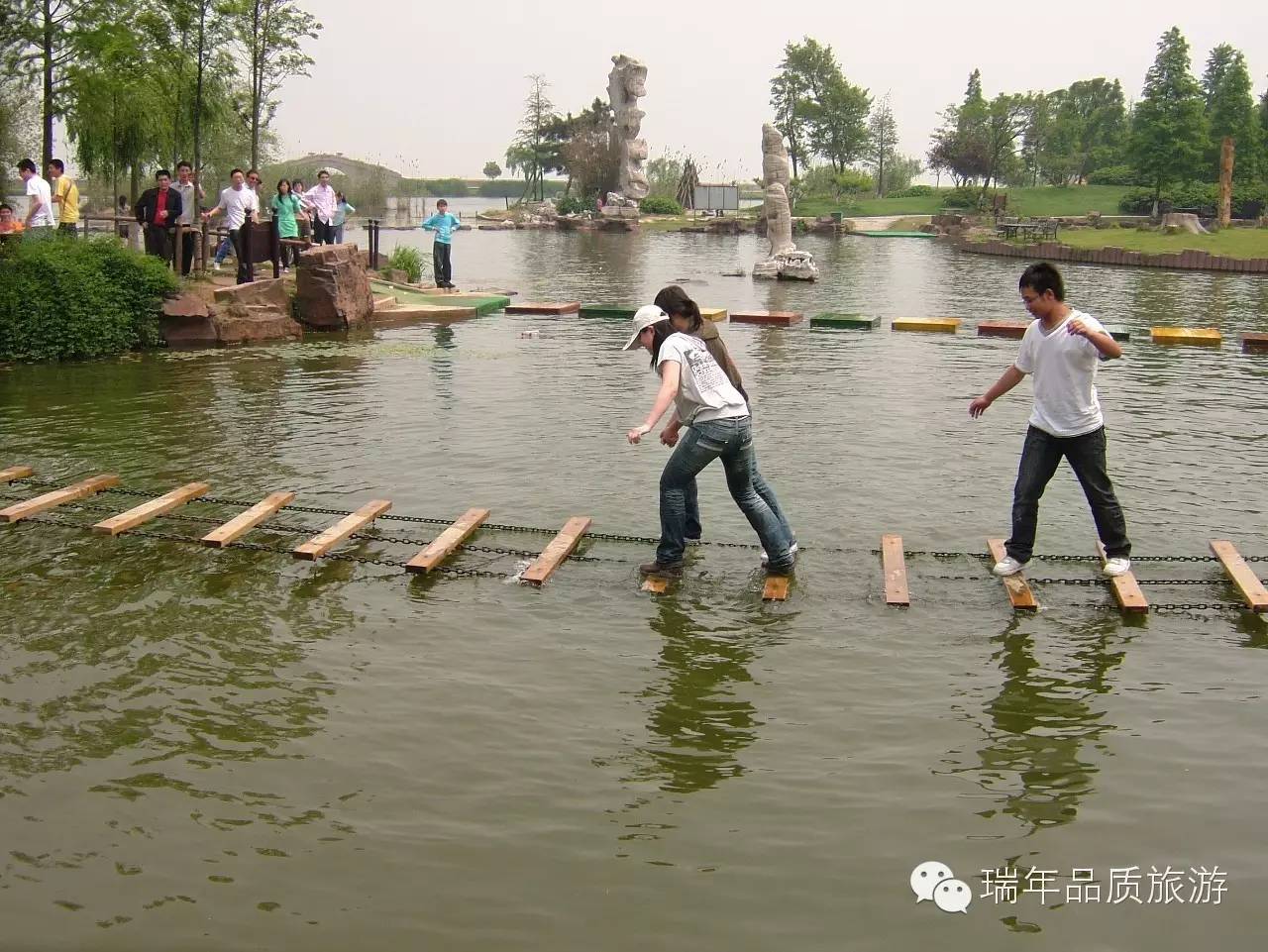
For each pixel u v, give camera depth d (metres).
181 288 15.95
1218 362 15.17
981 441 10.11
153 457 9.38
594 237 59.91
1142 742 4.83
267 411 11.24
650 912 3.71
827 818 4.26
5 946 3.53
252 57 25.91
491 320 19.59
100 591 6.48
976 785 4.50
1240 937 3.62
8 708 5.08
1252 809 4.32
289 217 19.66
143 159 26.27
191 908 3.72
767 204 30.61
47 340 14.27
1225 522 7.73
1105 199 78.00
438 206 23.97
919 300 24.81
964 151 75.00
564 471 8.98
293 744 4.79
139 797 4.38
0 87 20.45
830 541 7.36
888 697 5.25
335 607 6.28
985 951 3.54
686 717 5.05
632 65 73.31
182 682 5.36
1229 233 50.59
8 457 9.34
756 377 13.62
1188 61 64.00
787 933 3.62
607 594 6.48
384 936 3.59
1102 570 6.84
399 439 10.04
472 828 4.18
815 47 93.00
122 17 20.81
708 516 7.84
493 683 5.37
